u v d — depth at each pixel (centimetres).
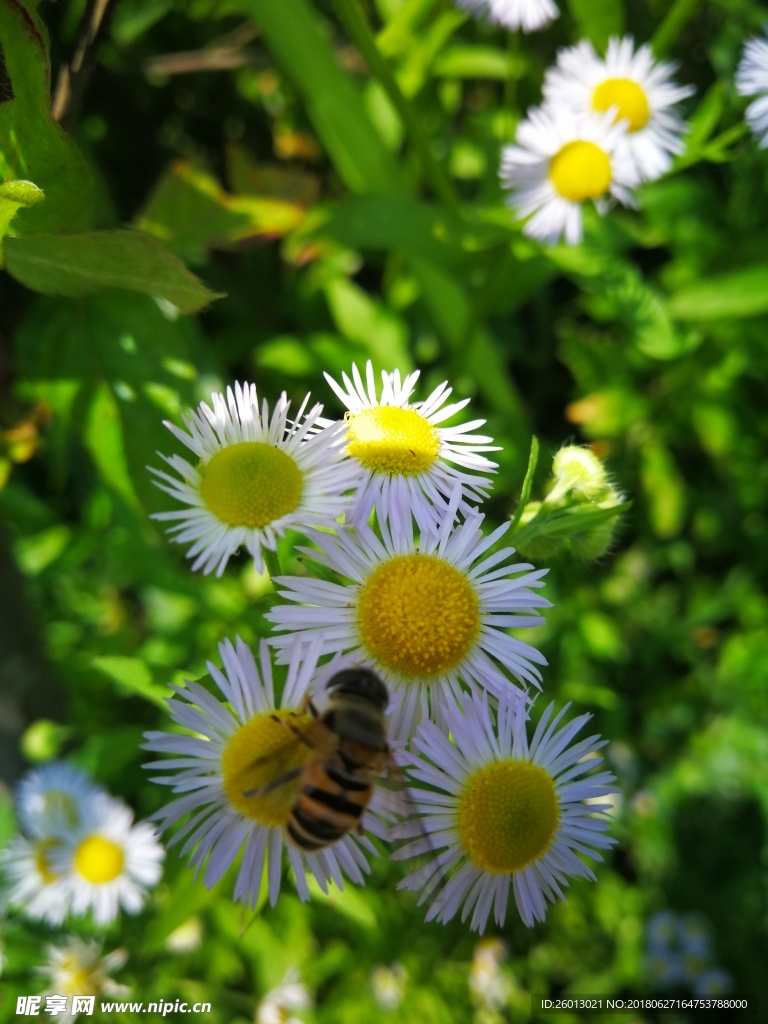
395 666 5
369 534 5
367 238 10
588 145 9
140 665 7
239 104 14
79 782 9
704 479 15
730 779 14
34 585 11
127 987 9
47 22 8
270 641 5
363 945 11
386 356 12
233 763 5
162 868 9
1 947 9
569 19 14
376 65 9
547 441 15
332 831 5
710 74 14
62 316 8
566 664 12
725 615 14
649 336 10
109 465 8
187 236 9
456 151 13
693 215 13
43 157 5
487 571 5
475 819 5
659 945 13
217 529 5
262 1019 10
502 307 11
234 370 14
